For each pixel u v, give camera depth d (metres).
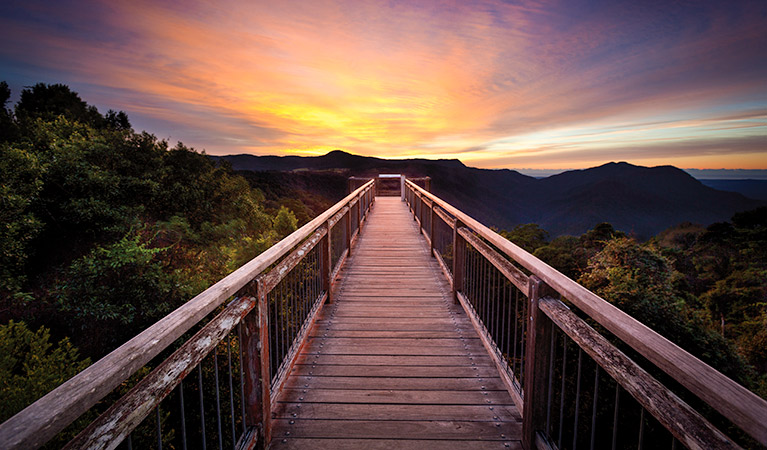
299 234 2.81
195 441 5.77
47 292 8.74
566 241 42.03
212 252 14.25
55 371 4.17
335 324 3.85
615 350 1.25
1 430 0.65
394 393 2.60
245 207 21.41
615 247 13.81
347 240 6.88
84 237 12.42
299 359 3.10
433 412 2.38
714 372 0.83
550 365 1.87
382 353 3.21
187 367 1.25
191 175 17.95
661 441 7.67
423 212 8.84
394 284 5.26
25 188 10.34
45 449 3.46
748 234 47.47
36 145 13.91
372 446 2.08
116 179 13.11
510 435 2.17
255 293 1.90
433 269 6.07
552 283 1.64
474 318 3.57
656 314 11.88
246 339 1.93
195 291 8.70
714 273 39.88
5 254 9.34
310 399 2.53
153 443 4.32
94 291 7.66
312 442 2.11
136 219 12.44
